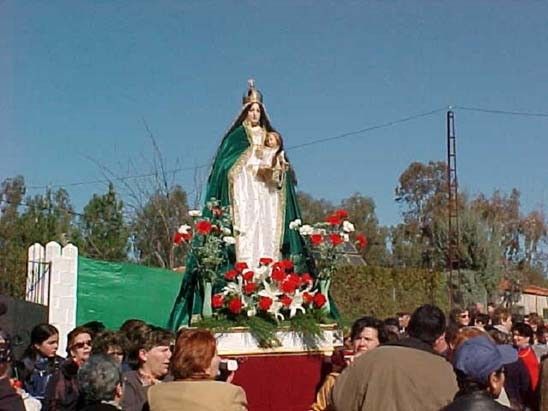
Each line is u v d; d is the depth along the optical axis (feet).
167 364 19.38
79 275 46.39
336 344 32.24
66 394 20.62
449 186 118.21
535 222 184.14
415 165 196.75
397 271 86.69
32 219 99.09
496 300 123.44
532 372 26.84
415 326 17.54
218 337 29.53
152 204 107.86
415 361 16.63
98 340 20.36
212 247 31.12
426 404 16.28
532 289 160.66
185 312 32.35
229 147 34.40
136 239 107.76
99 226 106.22
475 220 124.26
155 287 48.98
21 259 61.41
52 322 44.04
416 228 189.78
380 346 17.47
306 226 33.76
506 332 29.81
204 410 15.01
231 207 33.47
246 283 30.73
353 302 81.71
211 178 34.32
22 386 22.09
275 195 34.65
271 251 34.04
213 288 31.68
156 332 19.71
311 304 32.09
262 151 34.47
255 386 29.63
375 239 197.57
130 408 18.38
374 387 16.62
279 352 30.50
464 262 122.83
